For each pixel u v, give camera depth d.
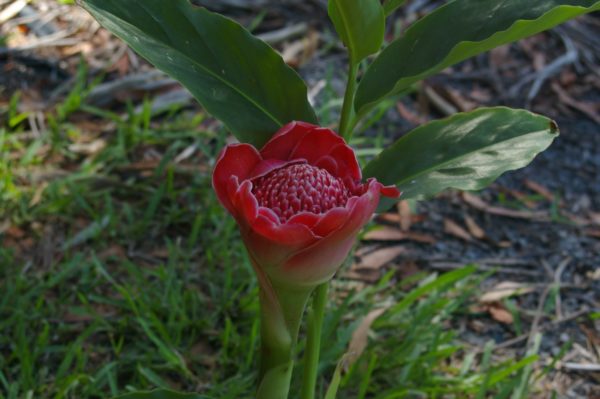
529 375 2.89
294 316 1.82
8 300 3.11
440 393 2.92
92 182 3.74
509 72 4.85
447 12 2.00
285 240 1.59
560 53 5.01
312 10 5.14
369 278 3.48
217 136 4.07
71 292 3.24
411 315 3.23
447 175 1.95
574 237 3.81
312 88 4.52
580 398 3.01
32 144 3.88
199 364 2.99
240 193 1.58
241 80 1.98
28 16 4.77
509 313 3.36
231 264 3.42
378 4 1.77
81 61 4.24
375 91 1.97
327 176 1.72
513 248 3.74
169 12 1.98
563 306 3.43
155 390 2.03
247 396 2.83
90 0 1.92
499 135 1.97
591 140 4.40
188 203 3.73
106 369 2.79
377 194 1.64
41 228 3.53
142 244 3.54
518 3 1.98
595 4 1.71
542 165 4.25
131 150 4.01
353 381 2.89
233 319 3.19
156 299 3.17
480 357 3.16
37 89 4.32
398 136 4.31
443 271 3.58
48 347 2.95
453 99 4.56
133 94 4.33
